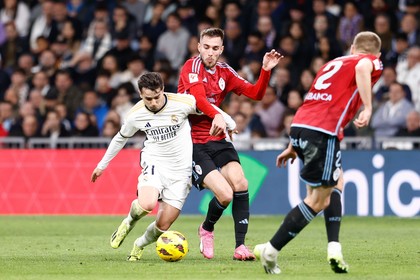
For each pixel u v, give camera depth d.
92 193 44.44
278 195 42.62
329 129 20.06
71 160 44.75
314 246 28.22
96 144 45.59
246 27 52.31
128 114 23.70
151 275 20.42
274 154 42.69
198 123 24.67
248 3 53.50
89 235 33.31
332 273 20.50
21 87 53.47
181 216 43.47
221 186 23.84
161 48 53.06
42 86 52.75
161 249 23.48
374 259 24.09
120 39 52.97
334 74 20.36
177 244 23.48
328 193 20.11
